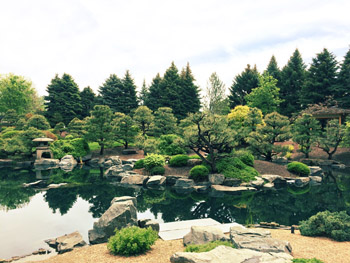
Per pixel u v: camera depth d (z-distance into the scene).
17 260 9.75
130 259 8.49
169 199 20.02
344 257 8.33
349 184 25.14
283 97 60.91
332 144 36.56
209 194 21.67
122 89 67.75
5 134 44.50
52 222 14.45
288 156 39.88
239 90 68.31
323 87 52.56
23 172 32.12
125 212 11.03
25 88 72.38
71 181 26.58
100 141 42.75
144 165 28.69
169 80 64.88
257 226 13.20
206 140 25.33
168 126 44.28
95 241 10.73
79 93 71.75
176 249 9.50
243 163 27.19
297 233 11.75
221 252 7.30
